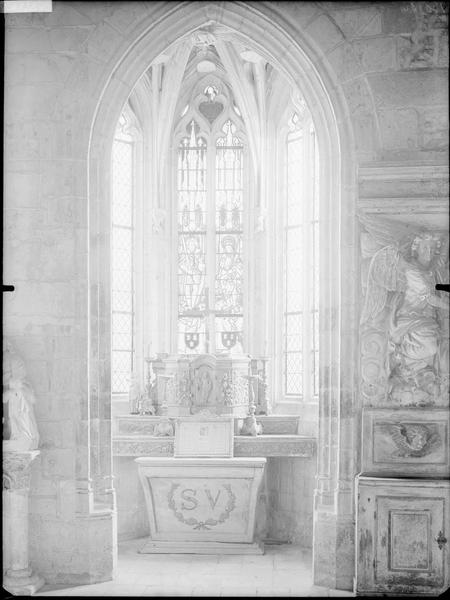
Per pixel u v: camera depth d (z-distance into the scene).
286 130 16.34
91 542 12.23
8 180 12.54
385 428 11.84
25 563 11.88
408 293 11.88
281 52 12.73
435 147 12.07
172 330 16.62
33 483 12.30
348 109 12.24
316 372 15.58
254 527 14.48
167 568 13.19
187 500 14.34
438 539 11.39
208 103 16.77
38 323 12.46
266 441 14.73
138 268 16.50
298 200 16.09
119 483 15.25
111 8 12.63
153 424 15.43
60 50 12.60
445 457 11.74
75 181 12.53
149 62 12.91
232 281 16.61
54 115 12.56
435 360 11.83
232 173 16.72
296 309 16.06
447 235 11.88
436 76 12.11
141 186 16.55
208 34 15.17
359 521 11.52
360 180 12.05
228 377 14.88
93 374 12.61
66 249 12.51
